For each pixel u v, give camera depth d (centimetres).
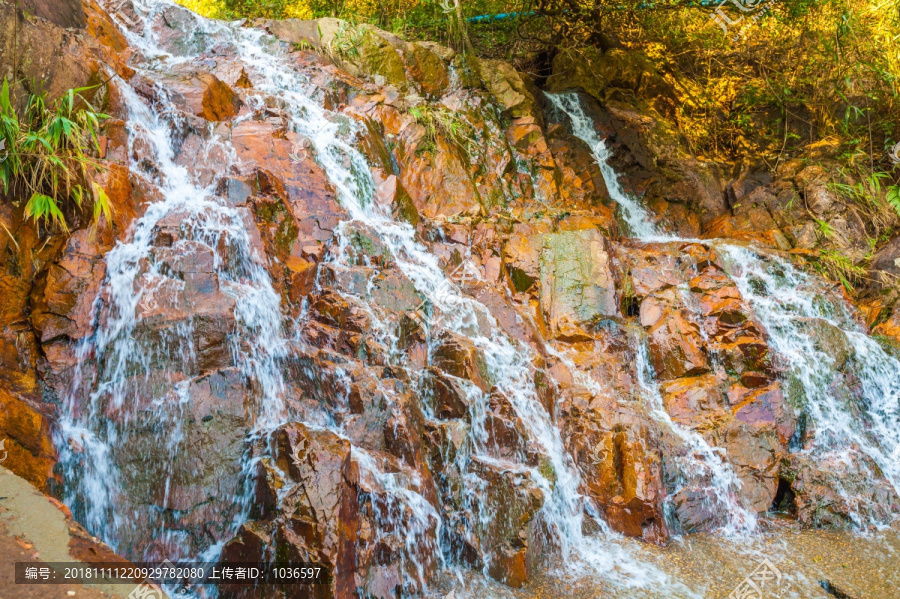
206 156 543
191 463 381
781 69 1167
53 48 457
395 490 415
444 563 443
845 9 1016
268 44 787
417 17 1028
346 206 607
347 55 805
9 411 331
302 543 350
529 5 1071
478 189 776
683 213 988
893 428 656
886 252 838
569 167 901
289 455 377
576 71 1048
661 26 1175
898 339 727
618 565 460
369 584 377
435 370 500
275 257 492
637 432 530
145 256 420
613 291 646
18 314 379
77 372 384
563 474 501
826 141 1036
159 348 396
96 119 449
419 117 763
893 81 1002
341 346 483
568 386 571
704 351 636
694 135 1102
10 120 387
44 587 240
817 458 586
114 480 372
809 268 778
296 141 607
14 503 277
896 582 452
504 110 873
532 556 440
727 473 540
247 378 409
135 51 671
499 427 488
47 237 404
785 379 618
